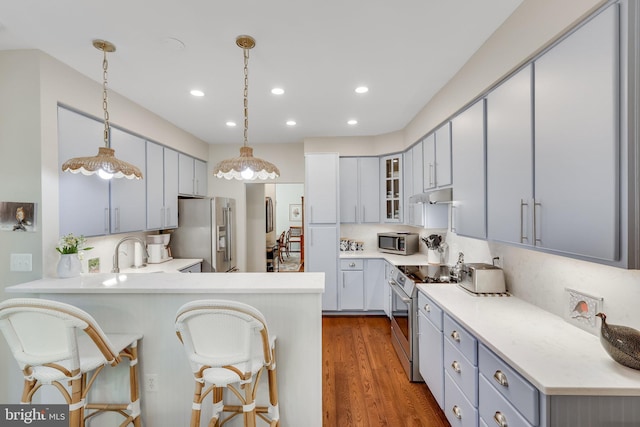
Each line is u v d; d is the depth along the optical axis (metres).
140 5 1.53
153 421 1.79
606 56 1.09
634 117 1.03
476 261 2.60
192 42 1.87
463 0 1.52
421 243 4.12
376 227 4.54
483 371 1.47
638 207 1.03
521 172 1.58
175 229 3.73
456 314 1.73
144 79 2.36
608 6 1.08
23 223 1.92
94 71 2.21
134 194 2.85
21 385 1.92
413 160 3.54
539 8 1.41
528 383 1.14
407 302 2.53
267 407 1.70
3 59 1.93
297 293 1.72
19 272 1.93
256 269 5.27
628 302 1.31
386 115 3.32
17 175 1.93
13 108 1.93
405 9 1.59
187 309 1.32
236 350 1.38
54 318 1.37
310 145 4.22
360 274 4.03
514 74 1.64
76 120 2.21
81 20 1.64
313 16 1.64
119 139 2.66
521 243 1.57
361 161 4.22
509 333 1.47
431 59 2.11
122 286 1.73
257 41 1.87
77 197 2.21
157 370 1.78
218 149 4.58
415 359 2.52
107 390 1.79
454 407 1.80
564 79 1.29
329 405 2.23
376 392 2.39
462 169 2.25
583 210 1.19
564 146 1.29
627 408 1.05
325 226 4.07
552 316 1.70
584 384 1.05
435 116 2.74
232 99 2.80
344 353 3.04
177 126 3.63
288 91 2.64
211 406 1.77
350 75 2.35
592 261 1.17
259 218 5.29
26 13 1.58
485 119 1.94
